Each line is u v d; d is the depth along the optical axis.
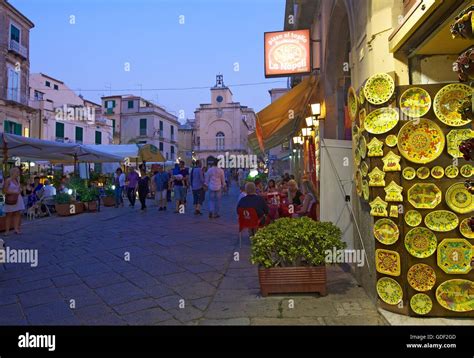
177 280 4.36
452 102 3.14
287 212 6.85
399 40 3.25
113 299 3.78
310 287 3.72
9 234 7.51
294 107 9.69
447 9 2.65
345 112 7.14
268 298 3.71
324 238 3.75
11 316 3.39
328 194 4.74
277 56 7.97
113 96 44.81
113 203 13.73
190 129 56.84
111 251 5.88
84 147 11.67
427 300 3.14
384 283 3.32
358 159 3.77
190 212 11.08
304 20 9.34
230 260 5.24
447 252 3.13
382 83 3.31
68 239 6.93
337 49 6.83
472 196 3.09
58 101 35.50
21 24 23.95
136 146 18.36
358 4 4.11
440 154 3.14
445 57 3.39
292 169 16.58
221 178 9.67
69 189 11.84
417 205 3.19
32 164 20.78
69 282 4.34
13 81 23.22
